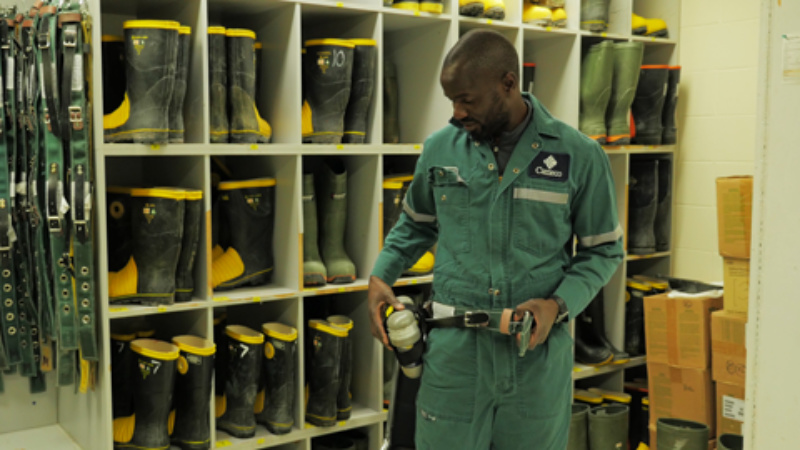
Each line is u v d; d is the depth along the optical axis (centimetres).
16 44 257
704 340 304
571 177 173
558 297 170
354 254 295
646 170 350
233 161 304
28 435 288
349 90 268
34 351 276
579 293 173
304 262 271
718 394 299
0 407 287
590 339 340
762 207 128
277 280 278
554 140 173
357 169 290
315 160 287
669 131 355
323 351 269
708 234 362
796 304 124
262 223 270
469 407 177
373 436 292
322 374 270
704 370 306
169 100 230
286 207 269
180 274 246
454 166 177
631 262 389
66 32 220
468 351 175
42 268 248
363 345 294
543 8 309
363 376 295
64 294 235
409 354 181
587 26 325
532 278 174
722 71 352
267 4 257
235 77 250
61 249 233
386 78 303
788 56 123
